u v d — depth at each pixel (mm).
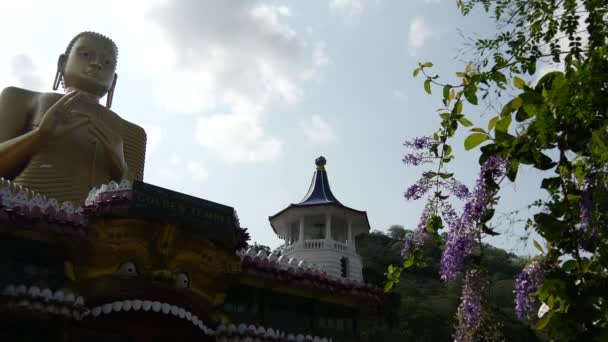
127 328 19891
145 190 19625
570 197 8188
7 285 17734
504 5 9695
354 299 24375
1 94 28875
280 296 23188
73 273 19219
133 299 19062
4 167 25703
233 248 21297
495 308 10062
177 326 20281
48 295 17969
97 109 29281
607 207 8016
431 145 10344
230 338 21109
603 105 7832
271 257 23219
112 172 27922
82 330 19578
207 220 20266
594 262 7844
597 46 8555
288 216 41562
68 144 26562
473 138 8539
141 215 19297
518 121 8281
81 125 27547
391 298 57906
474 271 9742
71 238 18969
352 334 24188
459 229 9562
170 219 19641
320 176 44750
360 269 39875
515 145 8141
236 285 22312
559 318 7371
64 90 30969
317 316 23625
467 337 9664
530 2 9562
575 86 7863
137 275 19438
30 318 18859
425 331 55438
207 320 20734
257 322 21797
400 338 53312
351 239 40781
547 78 8203
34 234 18844
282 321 22797
